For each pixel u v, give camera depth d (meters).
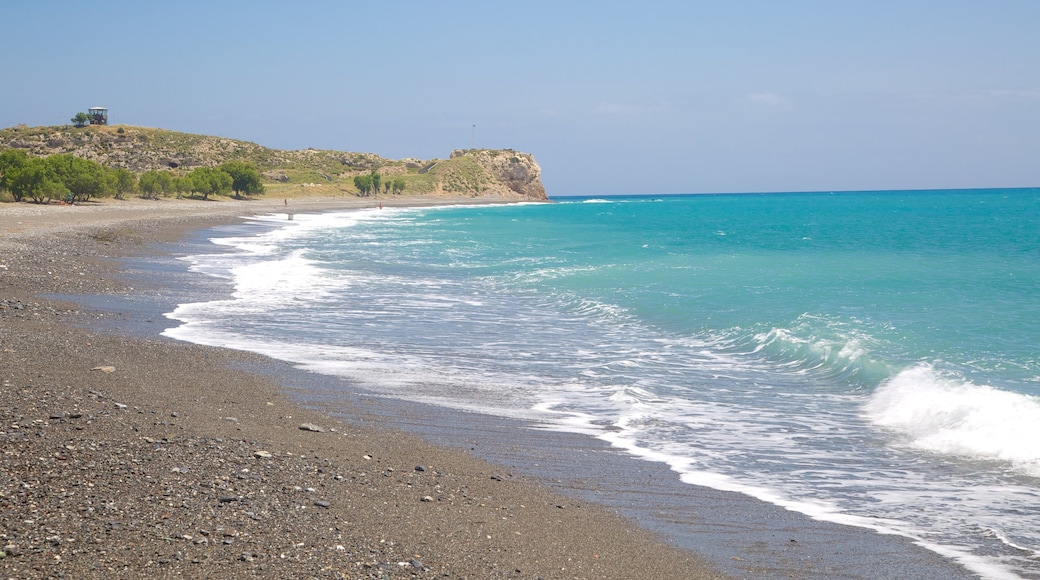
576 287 28.27
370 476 8.57
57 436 8.89
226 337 17.59
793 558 6.76
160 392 11.84
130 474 7.79
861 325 18.70
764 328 18.70
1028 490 8.45
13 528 6.27
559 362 15.86
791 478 8.98
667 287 27.38
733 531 7.38
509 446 10.19
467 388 13.47
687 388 13.66
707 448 10.17
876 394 12.78
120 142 197.00
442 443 10.24
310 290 27.09
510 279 31.33
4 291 21.88
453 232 71.19
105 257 34.19
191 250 42.47
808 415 11.86
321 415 11.34
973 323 18.72
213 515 6.90
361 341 17.78
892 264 35.59
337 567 6.02
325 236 61.62
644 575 6.35
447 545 6.70
